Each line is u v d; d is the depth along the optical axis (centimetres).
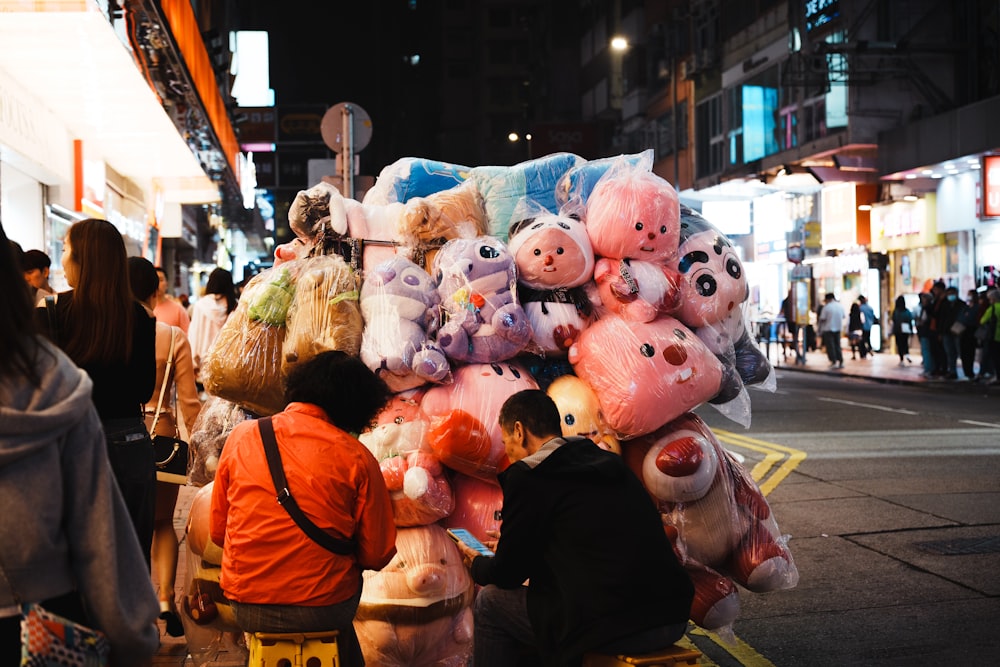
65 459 204
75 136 1554
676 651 318
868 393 1856
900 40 2661
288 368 439
